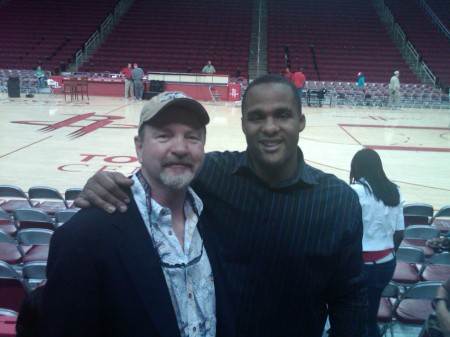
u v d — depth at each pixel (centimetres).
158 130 141
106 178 138
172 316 134
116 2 3002
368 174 269
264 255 173
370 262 270
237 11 2961
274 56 2508
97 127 1218
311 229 170
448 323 188
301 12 2947
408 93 2114
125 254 131
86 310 127
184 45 2611
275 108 166
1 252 360
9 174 730
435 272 349
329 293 181
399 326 330
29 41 2602
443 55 2512
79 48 2539
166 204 147
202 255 152
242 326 176
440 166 895
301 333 178
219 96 2017
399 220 276
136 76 1966
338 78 2359
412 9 2964
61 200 553
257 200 173
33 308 146
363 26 2795
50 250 131
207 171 180
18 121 1279
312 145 1070
